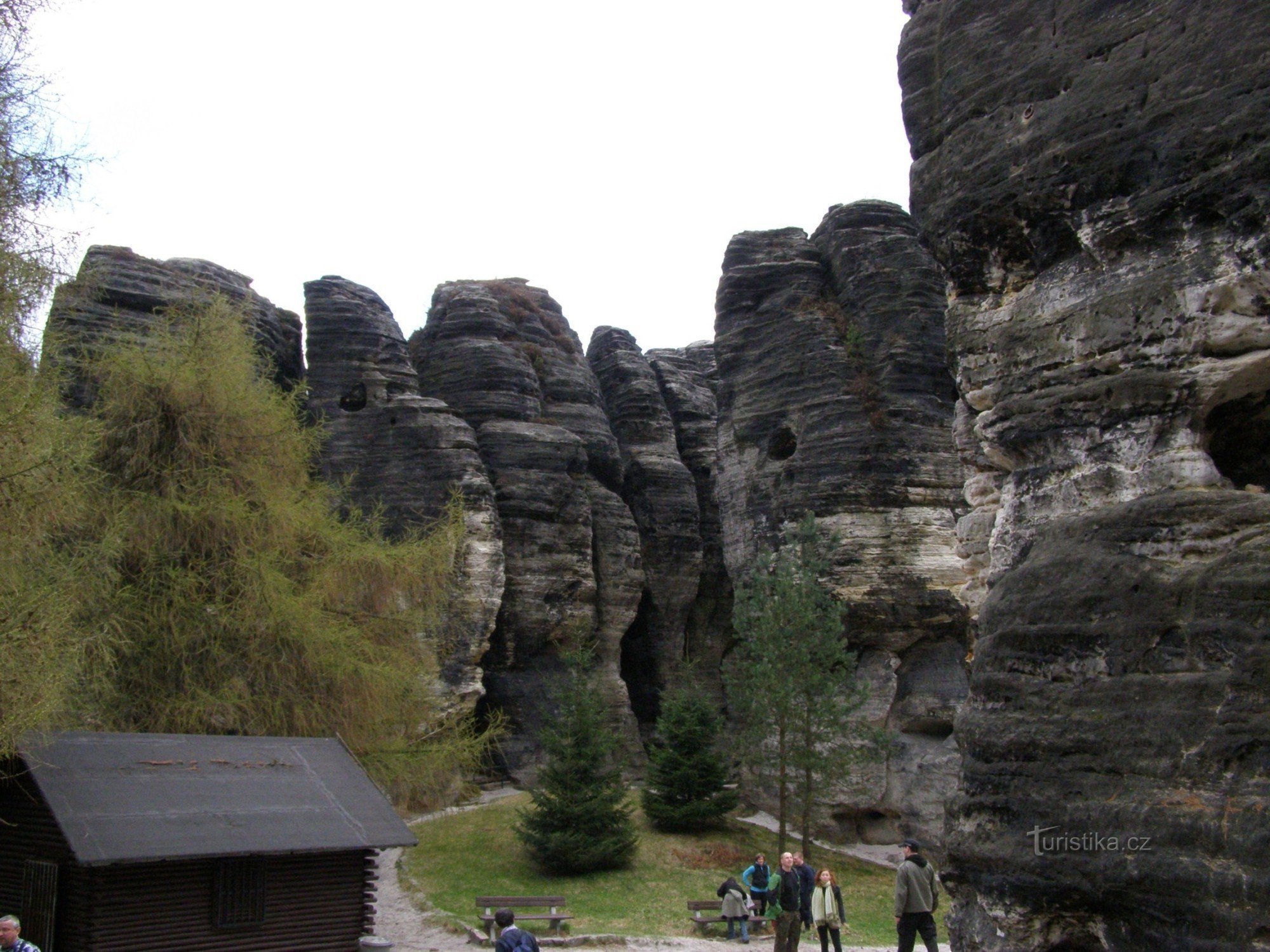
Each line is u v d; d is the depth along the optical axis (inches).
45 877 530.0
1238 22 453.1
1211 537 426.3
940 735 1406.3
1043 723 444.8
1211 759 386.6
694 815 1285.7
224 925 556.4
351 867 617.6
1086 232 497.4
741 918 874.8
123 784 560.1
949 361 575.8
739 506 1598.2
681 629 1924.2
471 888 1056.8
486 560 1587.1
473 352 1871.3
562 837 1114.7
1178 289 461.4
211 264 1633.9
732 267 1689.2
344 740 896.3
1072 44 526.3
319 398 1690.5
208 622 853.2
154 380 899.4
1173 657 416.8
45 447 574.6
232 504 884.6
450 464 1620.3
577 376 1988.2
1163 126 470.6
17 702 515.2
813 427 1514.5
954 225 560.4
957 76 578.9
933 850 1302.9
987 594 534.3
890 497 1453.0
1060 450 502.0
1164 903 383.2
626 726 1752.0
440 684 1503.4
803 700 1283.2
